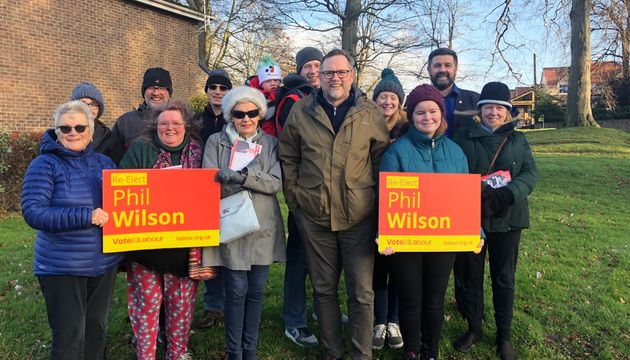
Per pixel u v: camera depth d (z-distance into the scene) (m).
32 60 11.79
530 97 44.72
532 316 4.25
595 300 4.57
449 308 4.43
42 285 2.68
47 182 2.62
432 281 3.22
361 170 3.19
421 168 3.15
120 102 14.30
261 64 4.48
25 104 11.67
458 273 3.72
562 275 5.27
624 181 11.74
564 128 21.38
